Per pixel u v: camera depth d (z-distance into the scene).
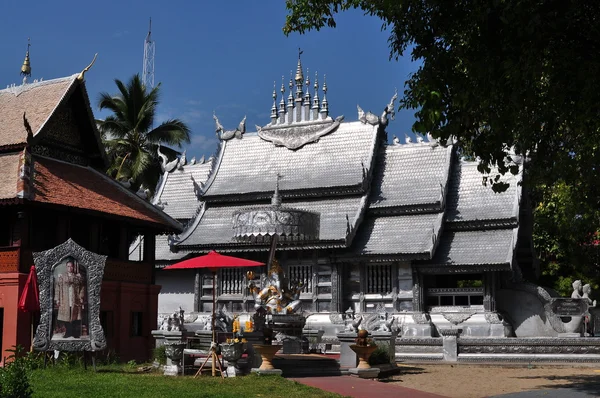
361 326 27.25
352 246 36.16
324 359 22.78
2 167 25.58
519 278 36.16
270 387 17.70
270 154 40.81
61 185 26.06
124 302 27.22
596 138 18.64
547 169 21.69
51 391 16.39
